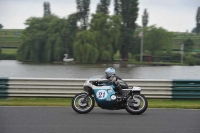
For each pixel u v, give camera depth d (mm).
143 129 18250
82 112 23156
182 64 161125
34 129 17906
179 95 31375
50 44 140875
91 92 23547
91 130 17844
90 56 130750
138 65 151250
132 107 23109
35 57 142875
